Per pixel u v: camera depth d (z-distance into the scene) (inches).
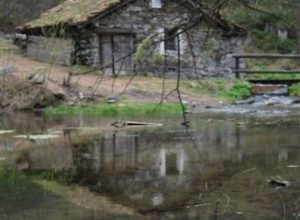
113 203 214.1
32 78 642.8
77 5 938.7
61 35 826.2
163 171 276.5
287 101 732.0
